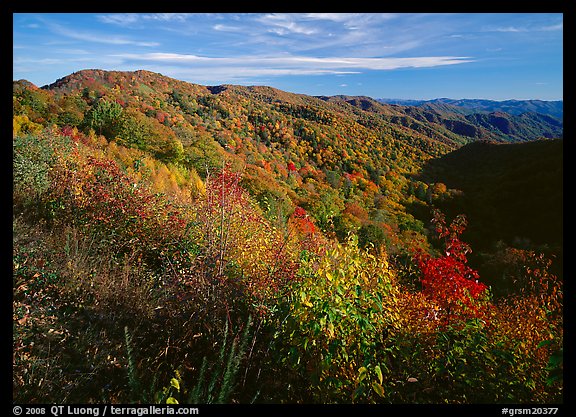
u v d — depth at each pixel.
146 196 5.21
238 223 4.09
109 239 4.35
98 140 16.69
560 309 3.81
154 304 3.24
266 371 2.69
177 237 4.37
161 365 2.65
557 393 2.77
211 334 2.86
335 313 2.56
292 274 3.16
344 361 2.70
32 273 3.29
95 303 3.16
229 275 3.33
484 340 2.99
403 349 2.89
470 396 2.70
